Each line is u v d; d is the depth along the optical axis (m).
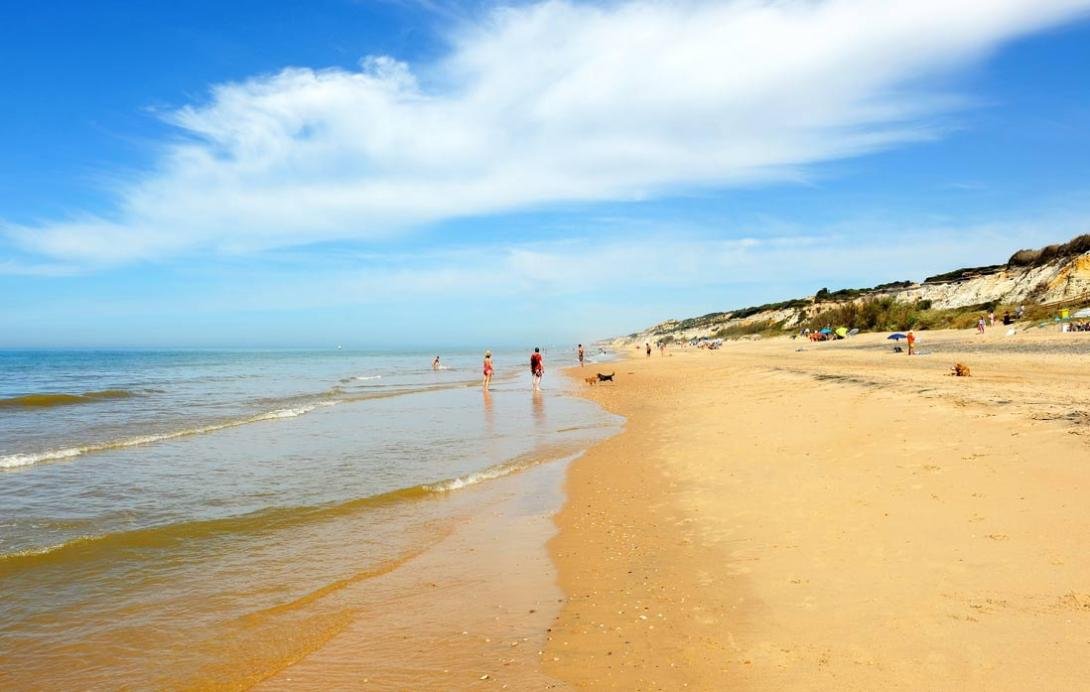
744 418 17.14
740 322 148.50
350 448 16.36
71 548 8.55
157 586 7.34
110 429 19.98
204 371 64.00
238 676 5.35
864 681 4.41
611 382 38.91
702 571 7.05
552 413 23.89
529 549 8.51
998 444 9.76
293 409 25.53
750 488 10.20
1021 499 7.44
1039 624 4.81
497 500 11.19
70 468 13.80
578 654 5.43
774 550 7.34
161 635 6.12
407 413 24.22
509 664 5.35
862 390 18.25
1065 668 4.21
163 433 18.81
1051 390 14.88
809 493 9.34
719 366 44.59
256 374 58.38
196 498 11.25
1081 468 7.95
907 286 112.56
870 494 8.75
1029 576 5.61
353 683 5.17
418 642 5.88
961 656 4.54
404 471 13.54
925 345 45.25
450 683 5.09
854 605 5.62
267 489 11.93
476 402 28.61
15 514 10.20
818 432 13.35
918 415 13.02
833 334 77.06
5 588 7.25
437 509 10.63
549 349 187.38
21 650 5.82
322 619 6.45
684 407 22.42
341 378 51.09
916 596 5.59
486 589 7.15
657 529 8.88
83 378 50.94
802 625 5.41
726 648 5.21
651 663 5.13
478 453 15.64
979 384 17.17
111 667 5.52
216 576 7.65
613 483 12.01
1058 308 53.59
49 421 22.08
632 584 6.94
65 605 6.80
